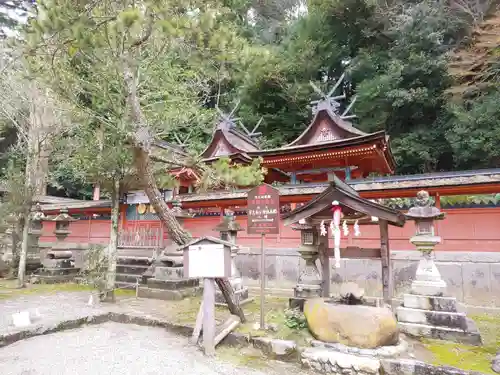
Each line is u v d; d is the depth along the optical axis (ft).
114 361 15.83
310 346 16.85
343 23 87.40
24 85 34.24
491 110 59.82
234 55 19.66
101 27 18.03
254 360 16.74
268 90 85.10
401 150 73.46
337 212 19.52
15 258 41.22
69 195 92.48
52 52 19.36
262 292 20.06
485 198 29.71
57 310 24.12
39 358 15.98
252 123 87.61
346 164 47.24
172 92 32.76
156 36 19.79
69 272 40.88
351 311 16.87
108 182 29.78
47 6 15.11
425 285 20.22
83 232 53.26
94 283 28.19
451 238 30.45
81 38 15.75
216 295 27.04
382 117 74.43
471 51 57.82
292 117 83.92
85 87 27.04
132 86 20.59
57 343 18.25
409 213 21.33
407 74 73.97
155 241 41.37
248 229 20.84
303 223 22.86
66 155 39.68
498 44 50.98
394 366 14.79
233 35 18.83
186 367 15.42
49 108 35.47
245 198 37.99
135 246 40.14
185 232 22.75
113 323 22.98
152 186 21.62
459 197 30.91
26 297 29.45
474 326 19.83
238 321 20.85
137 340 19.13
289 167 51.62
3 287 34.91
